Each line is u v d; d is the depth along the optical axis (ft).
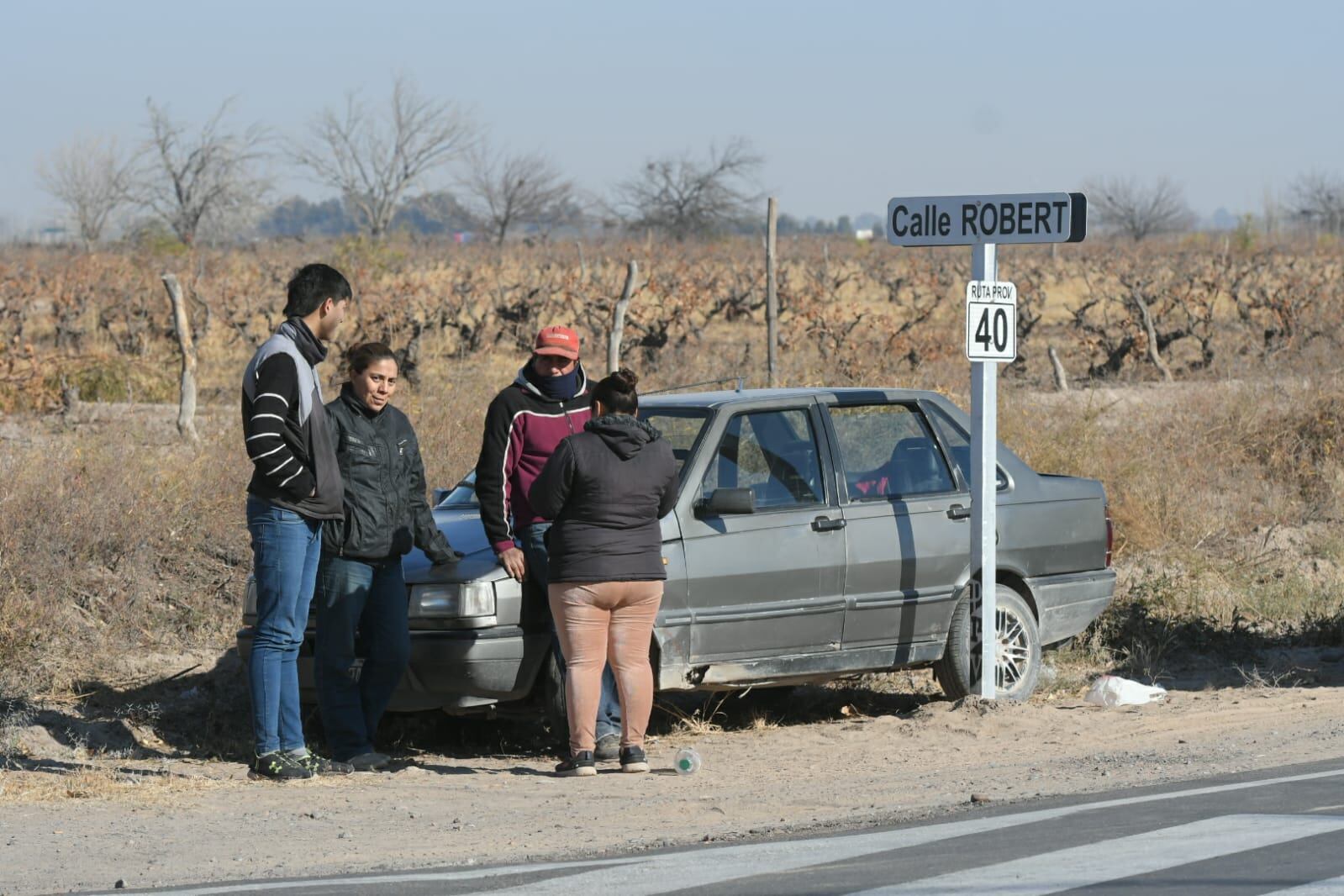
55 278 220.43
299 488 50.37
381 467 53.26
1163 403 124.77
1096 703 65.31
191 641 71.67
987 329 61.62
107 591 72.38
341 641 53.93
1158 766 50.98
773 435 60.18
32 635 66.85
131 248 379.14
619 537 51.67
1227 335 211.61
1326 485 107.24
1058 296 318.65
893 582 61.46
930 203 62.54
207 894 35.32
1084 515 67.92
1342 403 117.70
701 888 33.63
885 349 169.99
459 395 102.73
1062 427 108.37
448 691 54.85
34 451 83.25
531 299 203.00
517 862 39.19
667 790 50.26
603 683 55.88
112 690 64.90
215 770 55.62
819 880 33.63
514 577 53.78
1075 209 59.41
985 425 61.93
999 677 64.39
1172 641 78.13
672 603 56.18
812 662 59.62
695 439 58.65
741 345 185.88
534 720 63.41
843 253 417.49
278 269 263.70
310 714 62.23
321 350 51.16
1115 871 32.96
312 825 45.42
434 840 43.09
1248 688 68.18
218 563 77.00
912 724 60.70
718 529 57.36
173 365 166.30
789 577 58.70
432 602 54.85
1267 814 39.45
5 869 40.14
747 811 46.26
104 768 55.21
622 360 164.14
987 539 62.03
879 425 63.16
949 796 47.24
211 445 87.86
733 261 327.88
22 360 136.46
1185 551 92.07
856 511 60.70
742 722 64.18
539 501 51.42
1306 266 330.34
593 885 34.42
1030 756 54.70
